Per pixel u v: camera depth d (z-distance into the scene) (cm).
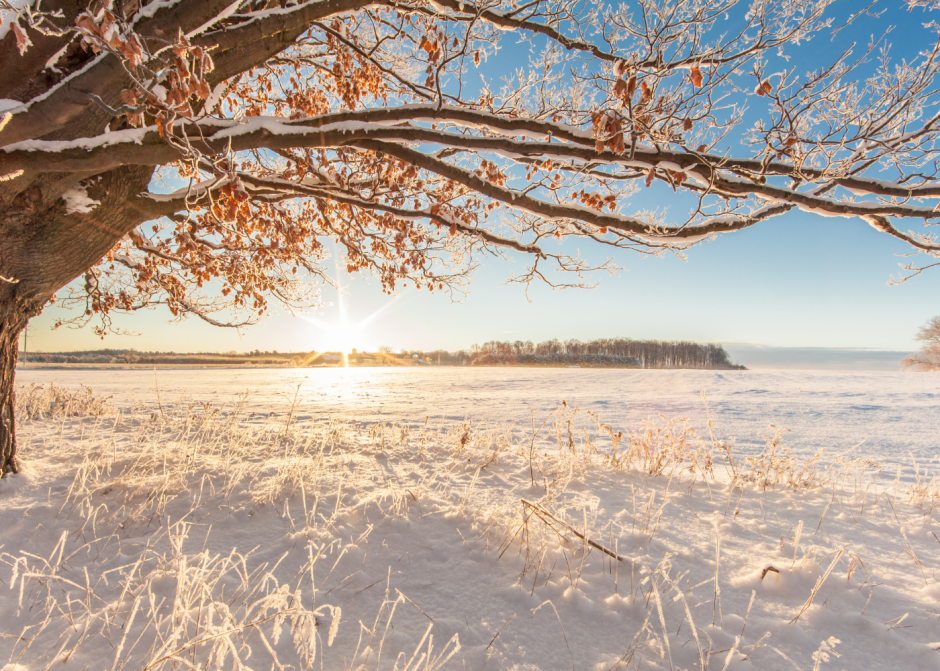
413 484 384
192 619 188
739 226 408
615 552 265
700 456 510
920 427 974
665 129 361
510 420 1055
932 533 312
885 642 189
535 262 556
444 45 344
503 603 213
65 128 310
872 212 376
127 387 1877
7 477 355
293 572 232
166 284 744
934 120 383
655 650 181
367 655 172
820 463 611
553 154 349
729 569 254
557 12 421
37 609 200
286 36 371
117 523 285
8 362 372
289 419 561
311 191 441
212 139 304
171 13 253
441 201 588
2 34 251
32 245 363
